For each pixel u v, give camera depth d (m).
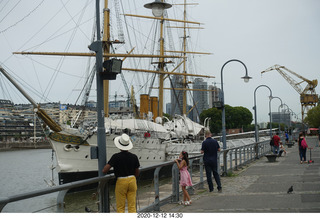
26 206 6.98
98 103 9.84
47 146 177.50
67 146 31.00
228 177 20.30
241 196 13.44
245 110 146.62
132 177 8.95
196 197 13.97
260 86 47.72
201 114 138.50
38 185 44.50
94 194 8.80
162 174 12.52
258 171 22.83
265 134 106.31
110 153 31.89
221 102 23.58
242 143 68.00
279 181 17.25
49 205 7.28
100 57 9.99
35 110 28.56
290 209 10.45
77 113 37.75
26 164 79.75
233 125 142.62
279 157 35.06
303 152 26.95
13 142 163.75
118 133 33.19
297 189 14.33
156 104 53.75
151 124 39.56
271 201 11.94
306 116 148.25
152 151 37.00
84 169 31.41
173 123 49.84
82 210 8.45
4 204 5.77
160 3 13.47
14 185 44.91
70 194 8.30
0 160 95.00
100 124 9.71
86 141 31.42
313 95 149.25
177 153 40.12
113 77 9.87
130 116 40.53
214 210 11.00
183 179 12.35
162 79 63.31
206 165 15.25
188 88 79.12
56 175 54.03
